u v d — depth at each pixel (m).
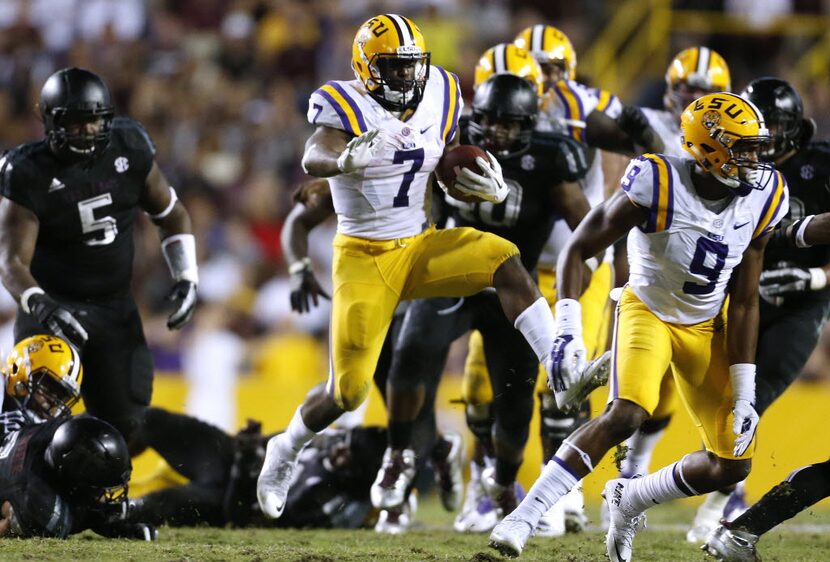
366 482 22.75
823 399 30.91
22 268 19.16
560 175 20.19
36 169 19.39
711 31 45.34
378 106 17.19
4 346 35.38
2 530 17.75
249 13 47.88
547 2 46.72
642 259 16.66
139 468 29.81
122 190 20.17
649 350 16.30
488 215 20.36
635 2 45.81
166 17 47.78
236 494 21.80
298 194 22.75
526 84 19.67
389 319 17.78
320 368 37.25
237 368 37.00
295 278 22.55
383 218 17.44
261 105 45.53
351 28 46.47
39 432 18.00
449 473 24.05
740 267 16.59
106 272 20.50
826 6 45.50
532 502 16.05
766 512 16.94
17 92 46.97
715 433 16.75
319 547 18.64
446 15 45.88
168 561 15.84
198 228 40.66
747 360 16.56
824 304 20.05
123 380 20.70
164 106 45.31
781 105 19.06
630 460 22.45
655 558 18.22
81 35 48.28
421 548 18.67
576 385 16.27
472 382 22.23
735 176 15.98
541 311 17.05
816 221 17.89
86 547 16.97
